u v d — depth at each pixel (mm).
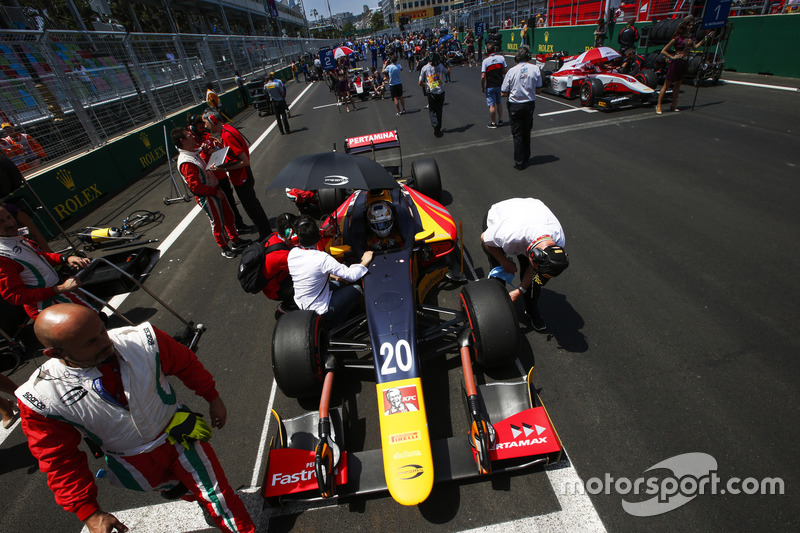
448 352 3193
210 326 3941
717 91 10250
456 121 10656
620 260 4066
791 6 11102
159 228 6375
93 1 17953
